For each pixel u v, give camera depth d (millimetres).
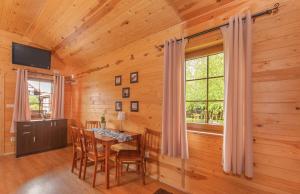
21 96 4480
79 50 4605
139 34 3324
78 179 2980
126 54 3771
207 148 2381
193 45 2574
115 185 2791
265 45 1901
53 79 5176
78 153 3514
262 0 1938
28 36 4730
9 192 2535
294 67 1725
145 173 3176
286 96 1763
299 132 1688
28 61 4727
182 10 2521
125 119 3727
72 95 5664
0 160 3924
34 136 4477
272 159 1826
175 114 2611
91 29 3648
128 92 3689
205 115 2656
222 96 2492
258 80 1938
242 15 1957
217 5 2260
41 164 3686
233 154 1952
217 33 2312
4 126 4398
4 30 4434
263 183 1877
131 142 3537
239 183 2061
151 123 3188
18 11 3611
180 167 2686
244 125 1928
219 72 2531
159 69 3074
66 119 5246
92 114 4789
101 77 4496
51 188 2662
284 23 1789
